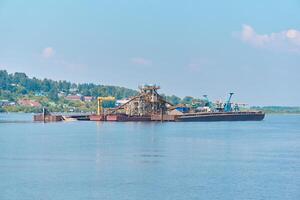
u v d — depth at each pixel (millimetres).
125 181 110562
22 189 102750
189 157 149000
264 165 133375
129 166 130500
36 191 101062
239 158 147500
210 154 157125
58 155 152500
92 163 135375
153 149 171125
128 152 161375
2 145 184125
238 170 124875
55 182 109125
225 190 102188
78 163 135375
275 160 143625
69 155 152500
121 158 145750
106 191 101125
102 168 127000
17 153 157500
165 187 104688
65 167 128625
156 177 114875
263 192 100438
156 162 137625
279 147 181500
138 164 133875
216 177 115250
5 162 137000
